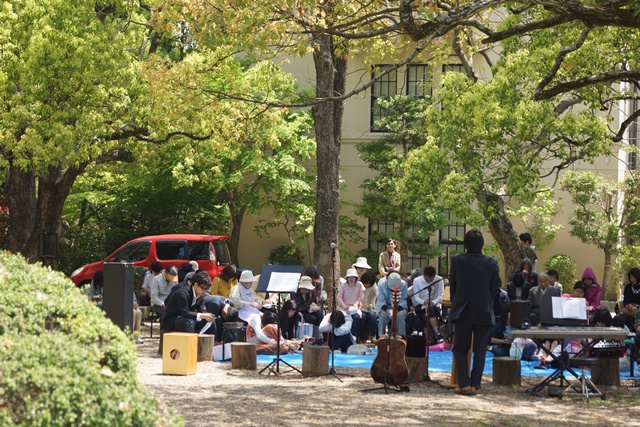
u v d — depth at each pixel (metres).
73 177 20.20
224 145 14.90
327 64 17.61
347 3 12.78
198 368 12.29
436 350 14.61
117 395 4.41
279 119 18.12
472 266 10.27
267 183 24.83
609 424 8.56
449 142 17.05
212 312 13.93
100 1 19.20
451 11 9.32
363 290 15.48
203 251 20.70
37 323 4.75
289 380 11.16
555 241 24.86
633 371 12.35
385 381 10.25
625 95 15.82
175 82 13.25
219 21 11.25
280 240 27.83
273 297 15.16
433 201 18.20
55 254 19.31
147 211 25.95
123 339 4.88
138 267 20.19
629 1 9.18
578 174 23.17
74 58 17.09
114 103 18.22
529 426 8.33
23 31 17.34
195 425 7.87
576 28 15.35
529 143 18.03
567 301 10.80
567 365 10.41
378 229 26.69
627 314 13.83
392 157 24.50
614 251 23.30
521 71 16.06
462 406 9.37
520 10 11.41
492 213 17.44
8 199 20.41
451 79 17.45
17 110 16.77
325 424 8.09
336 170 17.95
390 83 26.91
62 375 4.26
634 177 22.86
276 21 11.36
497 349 13.64
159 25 11.99
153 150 20.14
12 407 4.15
